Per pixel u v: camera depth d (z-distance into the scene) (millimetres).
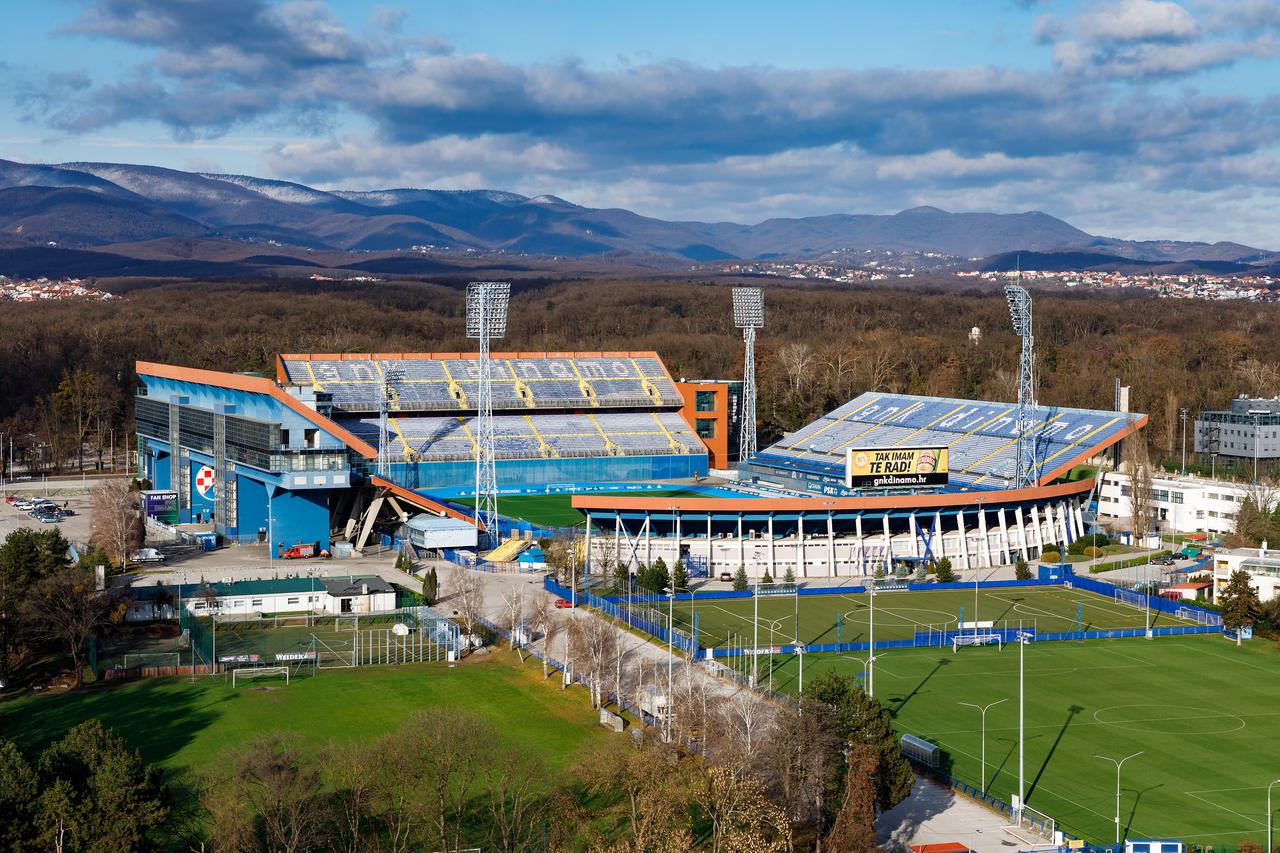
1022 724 136000
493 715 151250
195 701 156375
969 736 149625
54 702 156250
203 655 176000
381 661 175375
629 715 151500
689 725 130875
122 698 157875
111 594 196500
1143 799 131125
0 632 164375
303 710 152875
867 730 122062
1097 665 180875
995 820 124438
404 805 116188
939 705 161250
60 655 176250
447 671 170625
